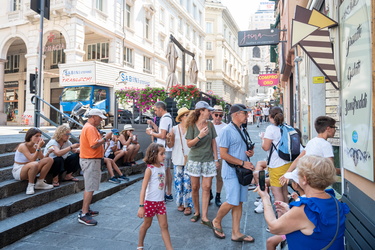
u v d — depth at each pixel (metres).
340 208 1.84
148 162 3.27
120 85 15.77
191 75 12.46
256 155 9.77
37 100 7.31
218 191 5.08
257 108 27.42
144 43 25.20
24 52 25.42
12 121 25.22
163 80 28.75
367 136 2.50
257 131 17.88
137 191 5.91
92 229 3.98
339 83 3.69
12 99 25.95
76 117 12.95
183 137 4.75
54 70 23.17
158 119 8.81
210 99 10.22
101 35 20.36
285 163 3.66
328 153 3.17
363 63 2.62
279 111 3.86
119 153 6.88
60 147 4.96
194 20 36.53
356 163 2.79
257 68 68.44
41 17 8.09
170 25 30.73
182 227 4.06
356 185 2.90
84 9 18.45
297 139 3.65
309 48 3.98
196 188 4.23
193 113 4.14
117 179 6.20
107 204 5.07
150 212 3.18
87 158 4.20
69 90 14.96
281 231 1.85
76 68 14.79
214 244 3.52
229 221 4.31
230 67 51.66
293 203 1.87
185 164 4.62
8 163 5.06
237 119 3.59
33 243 3.54
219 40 43.91
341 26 3.48
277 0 15.07
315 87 5.78
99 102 13.98
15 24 20.16
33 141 4.47
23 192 4.48
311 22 3.82
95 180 4.25
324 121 3.27
